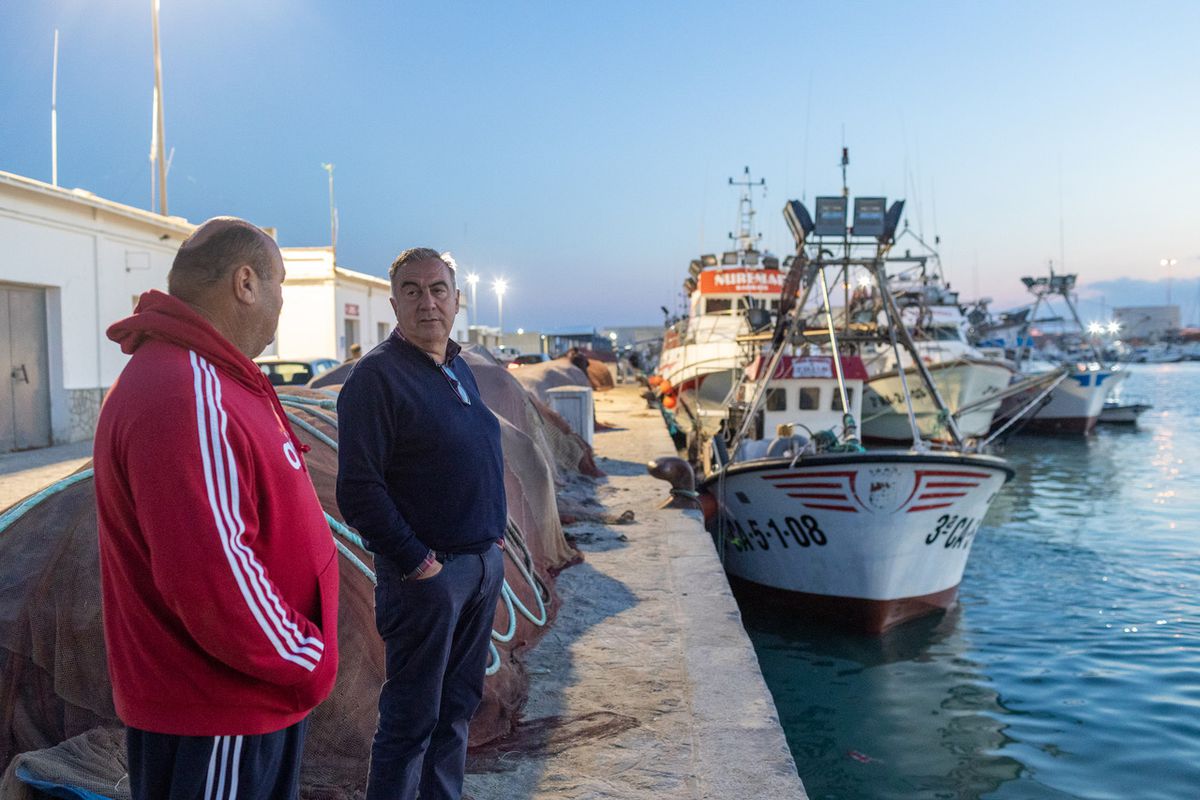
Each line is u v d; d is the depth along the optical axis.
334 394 4.96
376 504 2.51
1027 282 30.33
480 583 2.74
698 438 15.73
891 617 8.90
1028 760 6.10
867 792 5.68
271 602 1.66
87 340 14.81
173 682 1.67
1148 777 5.81
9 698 3.18
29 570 3.35
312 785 3.29
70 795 2.79
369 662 3.55
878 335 10.47
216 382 1.71
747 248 29.69
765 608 9.70
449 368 2.79
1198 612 9.68
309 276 25.62
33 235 13.57
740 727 4.01
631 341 91.81
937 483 8.49
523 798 3.36
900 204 10.06
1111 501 17.59
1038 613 9.73
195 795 1.69
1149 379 79.75
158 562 1.58
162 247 17.03
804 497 8.73
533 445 7.05
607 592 6.30
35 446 13.88
